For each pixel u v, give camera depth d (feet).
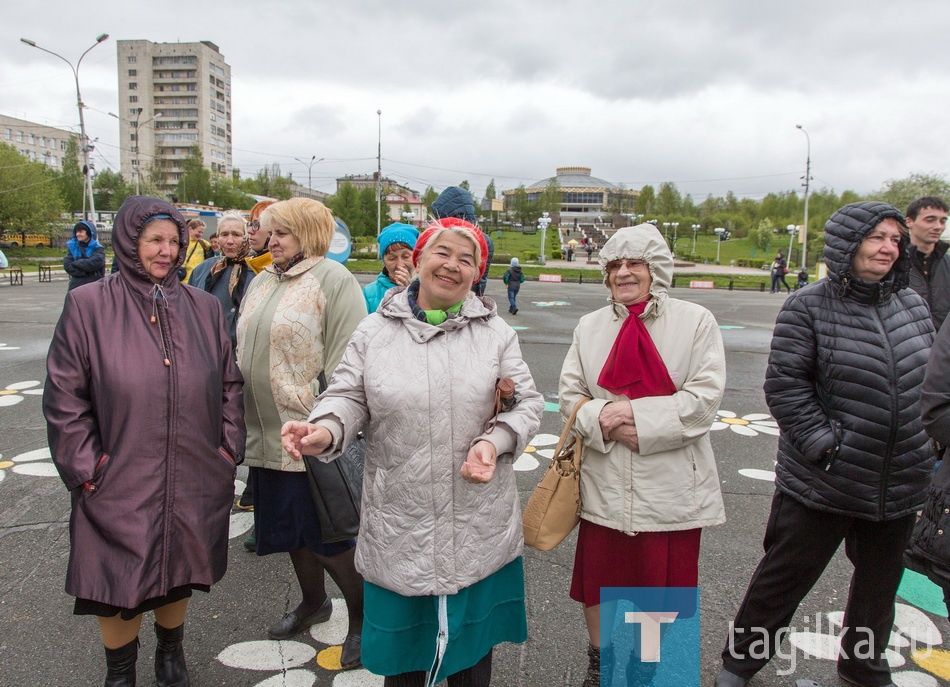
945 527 6.49
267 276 9.04
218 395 7.38
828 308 7.22
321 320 8.50
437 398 6.03
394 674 6.18
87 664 8.00
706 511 7.16
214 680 7.77
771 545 7.67
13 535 11.46
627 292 7.26
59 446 6.50
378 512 6.20
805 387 7.28
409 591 6.01
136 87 364.58
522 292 78.54
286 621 8.75
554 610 9.45
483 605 6.35
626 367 7.11
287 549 8.27
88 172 93.50
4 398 20.76
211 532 7.16
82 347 6.64
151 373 6.77
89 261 27.63
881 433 6.89
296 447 5.68
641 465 7.06
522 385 6.46
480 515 6.18
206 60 368.68
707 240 274.16
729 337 40.19
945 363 6.03
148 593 6.63
